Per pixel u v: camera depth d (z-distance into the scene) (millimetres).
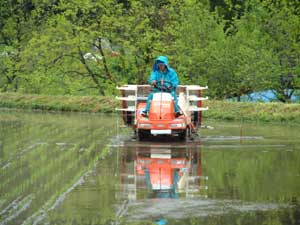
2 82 86625
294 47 69688
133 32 74625
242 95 71125
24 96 72188
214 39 70812
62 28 76812
